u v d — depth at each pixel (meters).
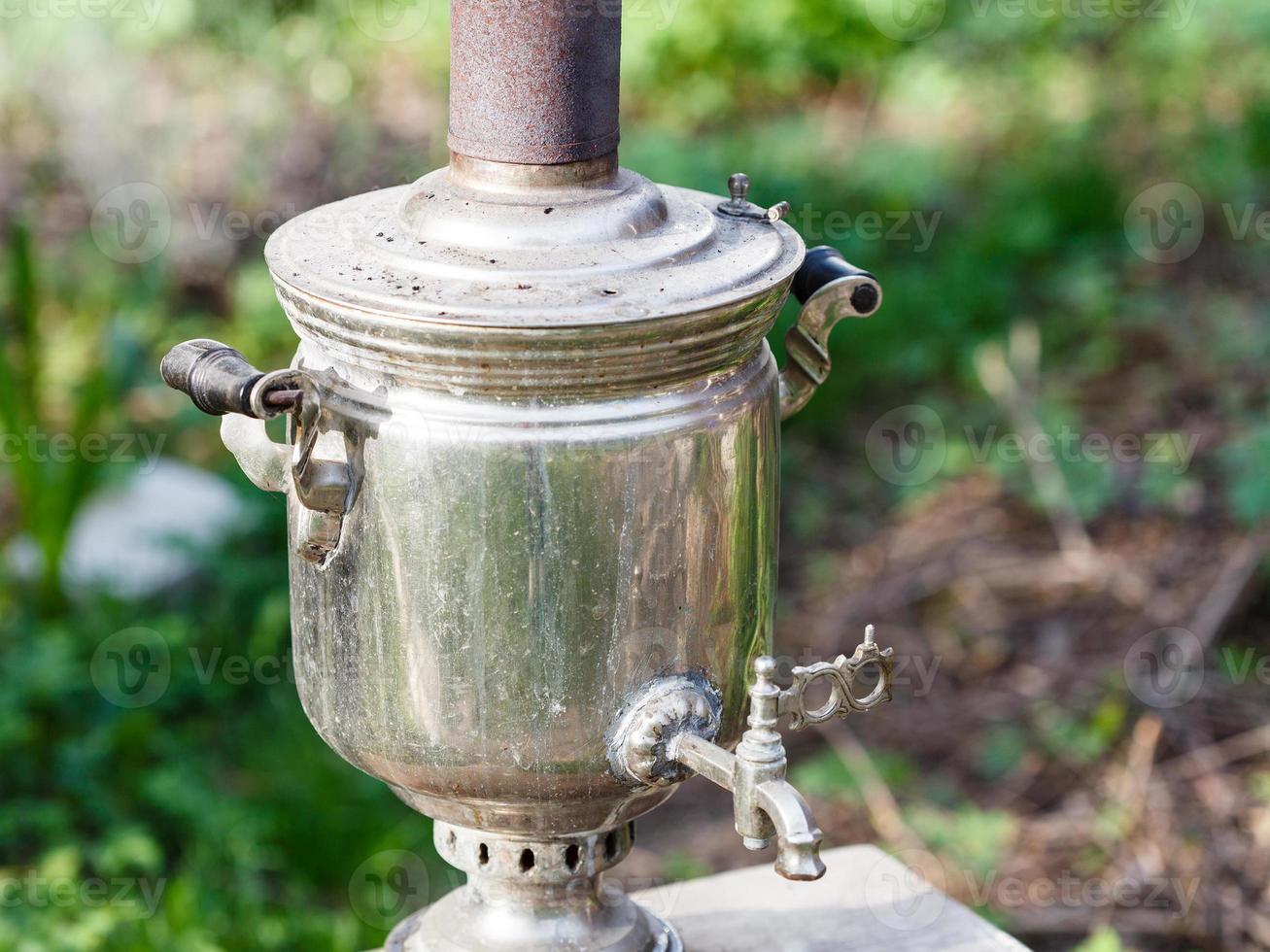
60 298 3.83
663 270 1.34
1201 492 3.16
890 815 2.51
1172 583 2.96
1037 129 4.50
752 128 4.68
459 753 1.37
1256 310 3.71
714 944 1.57
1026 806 2.55
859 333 3.70
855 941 1.58
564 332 1.29
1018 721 2.72
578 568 1.33
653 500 1.34
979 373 3.60
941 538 3.24
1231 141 4.29
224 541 3.07
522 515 1.33
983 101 4.74
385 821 2.49
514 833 1.43
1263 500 2.85
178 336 3.77
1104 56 4.79
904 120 4.73
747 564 1.39
